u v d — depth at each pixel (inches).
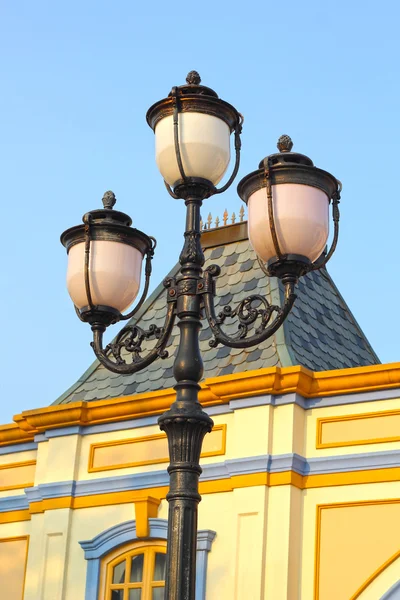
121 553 629.3
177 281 348.5
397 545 542.6
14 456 700.7
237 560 571.5
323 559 559.8
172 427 330.0
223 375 620.7
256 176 340.8
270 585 558.9
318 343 678.5
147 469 633.0
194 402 333.7
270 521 570.6
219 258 741.9
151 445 636.1
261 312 335.9
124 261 374.9
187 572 315.6
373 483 559.2
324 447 578.2
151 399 633.6
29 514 675.4
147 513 615.8
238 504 581.9
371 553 548.4
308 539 567.8
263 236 337.4
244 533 575.2
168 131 352.5
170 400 626.5
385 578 542.3
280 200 335.6
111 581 626.8
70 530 647.1
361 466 563.2
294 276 336.8
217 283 721.6
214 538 592.4
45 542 650.8
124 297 375.6
